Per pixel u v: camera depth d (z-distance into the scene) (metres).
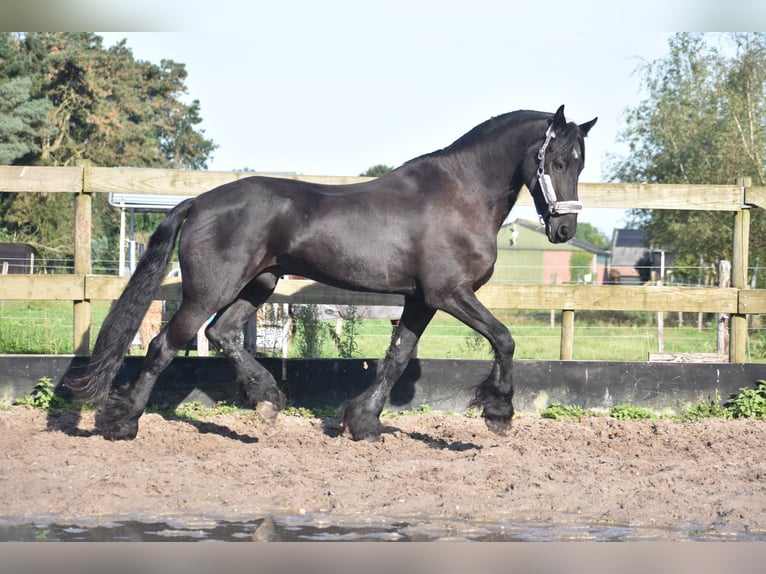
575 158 8.29
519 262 63.25
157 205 16.47
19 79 47.53
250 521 6.27
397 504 6.66
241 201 8.38
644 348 24.50
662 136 38.88
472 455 8.55
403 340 9.01
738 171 35.66
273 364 11.01
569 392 11.16
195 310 8.37
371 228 8.40
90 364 8.33
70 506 6.44
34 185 10.77
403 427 10.09
